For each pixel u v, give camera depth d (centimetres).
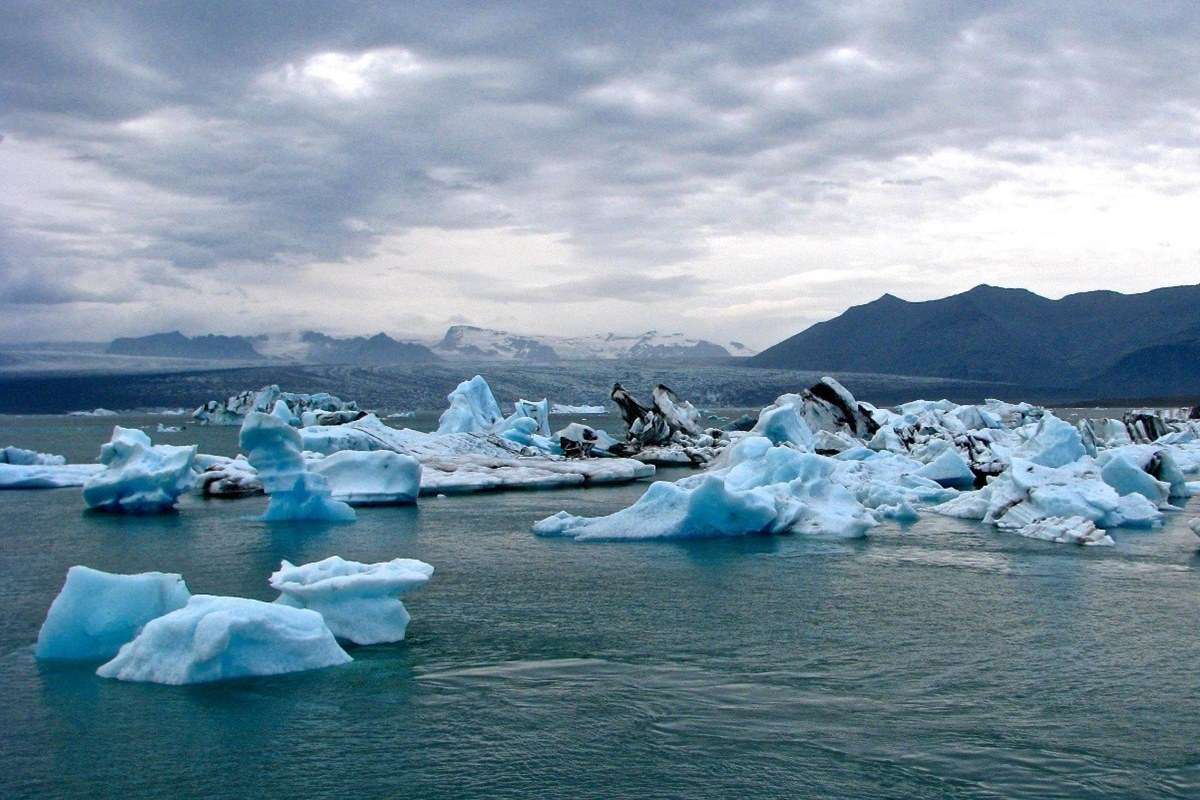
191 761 1070
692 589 1898
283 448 2855
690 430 5444
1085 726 1175
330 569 1514
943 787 1017
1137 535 2577
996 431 4509
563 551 2342
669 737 1141
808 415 5066
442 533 2633
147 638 1334
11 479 3869
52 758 1076
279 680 1312
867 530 2575
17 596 1848
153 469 3112
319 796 998
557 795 1000
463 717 1195
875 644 1512
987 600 1806
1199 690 1302
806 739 1135
